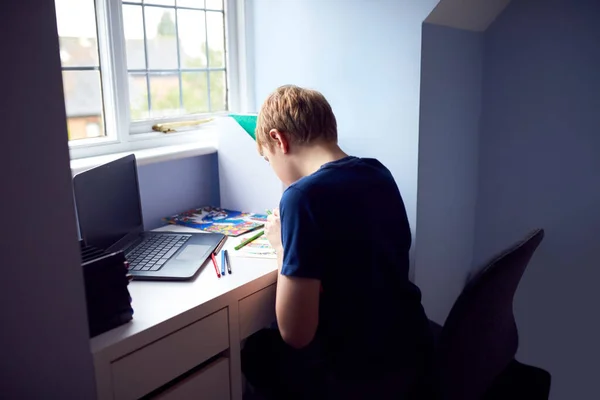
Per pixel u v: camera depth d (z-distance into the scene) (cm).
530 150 183
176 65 191
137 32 178
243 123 177
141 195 173
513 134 186
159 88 188
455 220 190
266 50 198
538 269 189
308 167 125
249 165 181
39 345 92
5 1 82
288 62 193
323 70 183
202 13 196
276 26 193
